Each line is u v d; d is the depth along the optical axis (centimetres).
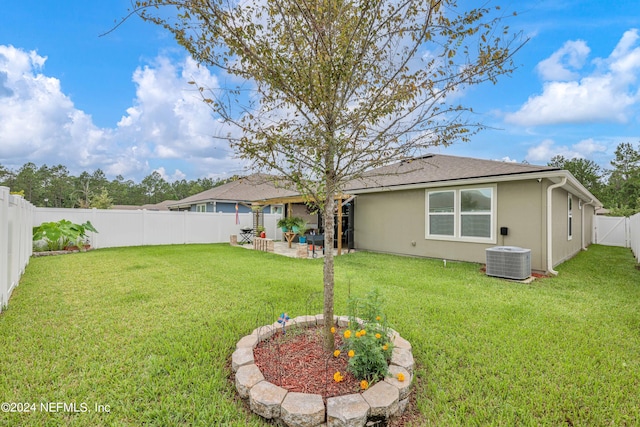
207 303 482
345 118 281
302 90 261
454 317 420
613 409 230
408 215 1023
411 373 263
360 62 271
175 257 993
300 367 271
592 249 1320
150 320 407
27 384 257
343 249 1237
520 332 369
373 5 245
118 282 621
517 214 780
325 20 256
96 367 285
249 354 282
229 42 249
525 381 266
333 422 203
